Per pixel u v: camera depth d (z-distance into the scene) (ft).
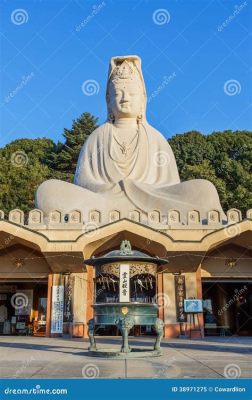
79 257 81.61
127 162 104.83
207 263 90.33
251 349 53.78
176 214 86.22
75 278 85.15
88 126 203.62
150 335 89.20
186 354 46.34
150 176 104.94
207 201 91.76
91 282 85.20
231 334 99.76
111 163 104.88
